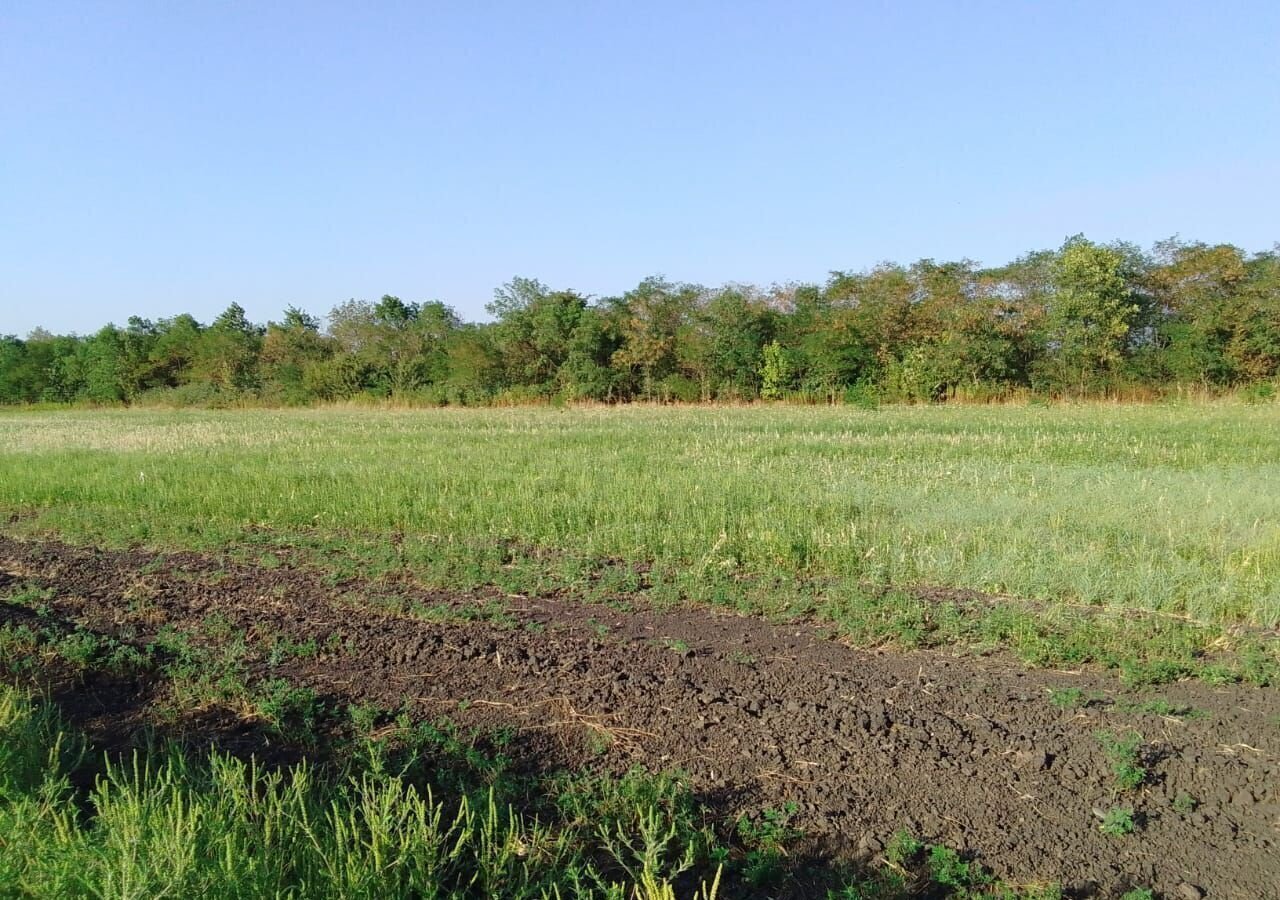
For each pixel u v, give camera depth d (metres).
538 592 8.23
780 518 10.26
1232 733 5.19
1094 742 5.09
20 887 3.56
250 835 3.89
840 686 5.91
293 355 56.31
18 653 6.84
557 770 4.90
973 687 5.88
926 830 4.30
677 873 3.87
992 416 28.50
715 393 44.09
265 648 6.88
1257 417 25.33
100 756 5.16
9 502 14.37
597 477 13.62
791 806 4.47
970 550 8.98
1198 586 7.39
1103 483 12.28
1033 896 3.82
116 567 9.70
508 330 47.19
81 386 61.72
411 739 5.16
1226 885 3.90
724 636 6.99
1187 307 37.50
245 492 13.09
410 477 14.05
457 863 4.00
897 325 41.38
